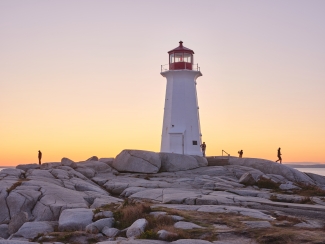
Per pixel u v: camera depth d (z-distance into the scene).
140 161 39.25
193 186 30.88
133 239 14.45
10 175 30.61
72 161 37.31
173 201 23.69
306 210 21.23
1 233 19.30
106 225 16.88
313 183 40.12
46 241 15.35
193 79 50.09
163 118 50.16
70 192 24.92
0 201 22.72
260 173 38.41
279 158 45.84
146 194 26.77
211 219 17.38
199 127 50.09
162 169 40.28
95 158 41.91
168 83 50.38
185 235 14.59
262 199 24.83
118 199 25.02
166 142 48.62
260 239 14.16
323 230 15.59
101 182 33.66
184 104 48.94
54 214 21.52
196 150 48.31
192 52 50.47
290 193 29.92
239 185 32.50
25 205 22.47
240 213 19.05
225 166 41.22
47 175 31.80
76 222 17.58
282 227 16.12
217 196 24.83
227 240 14.29
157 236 14.42
